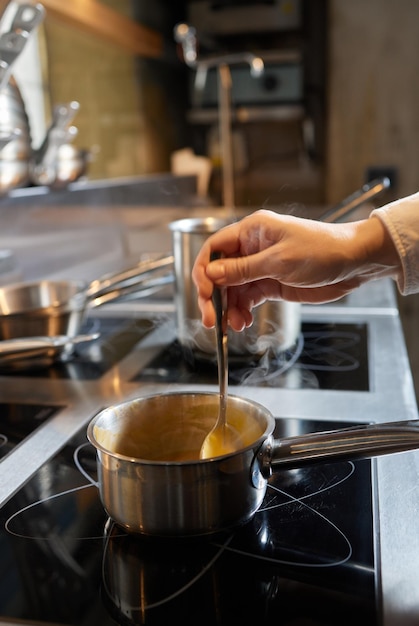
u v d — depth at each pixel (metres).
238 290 0.62
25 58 1.62
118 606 0.37
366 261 0.53
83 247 1.50
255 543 0.43
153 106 2.28
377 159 2.17
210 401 0.52
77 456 0.57
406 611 0.36
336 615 0.36
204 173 2.37
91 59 1.84
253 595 0.37
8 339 0.79
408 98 2.11
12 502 0.49
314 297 0.62
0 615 0.36
